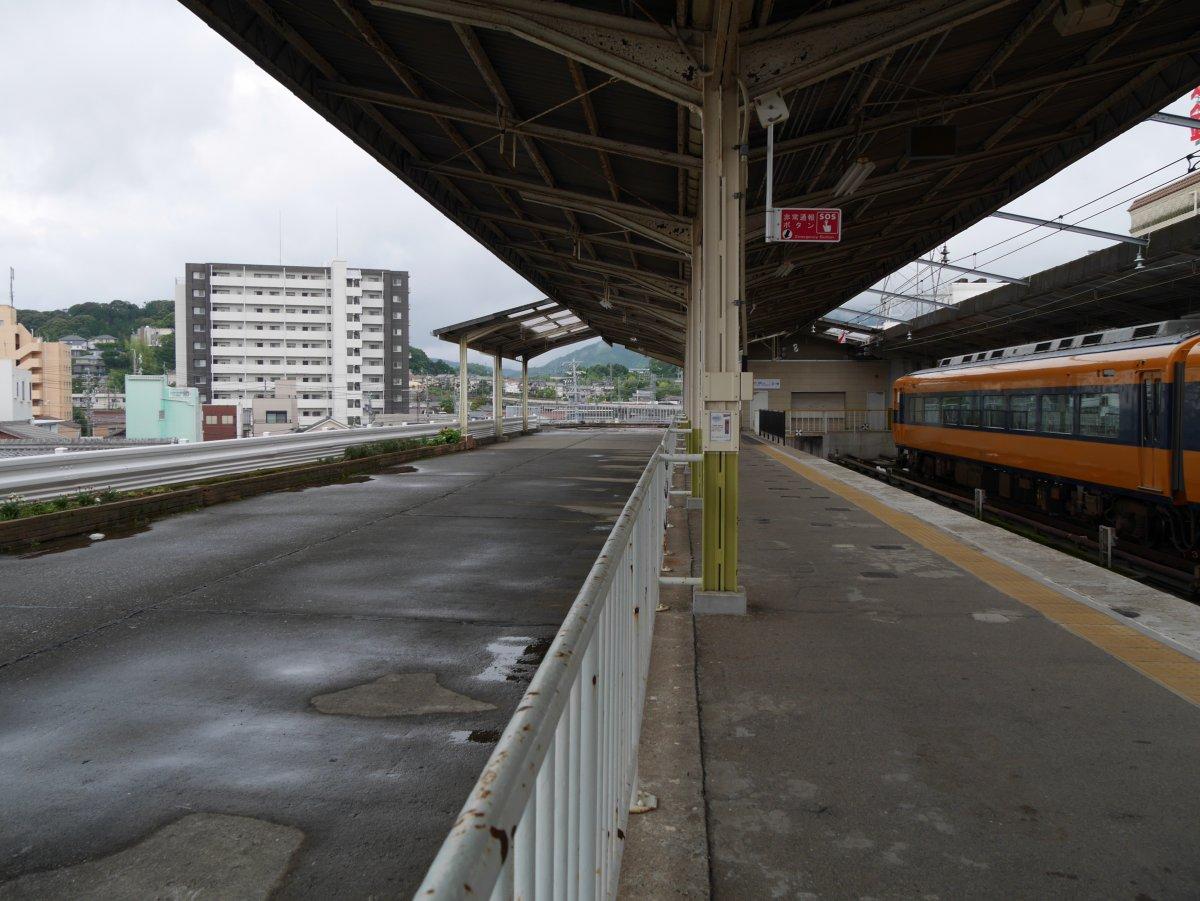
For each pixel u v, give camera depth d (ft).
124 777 11.61
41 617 19.61
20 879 9.21
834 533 29.09
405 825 10.38
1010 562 23.72
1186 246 51.96
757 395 137.69
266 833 10.18
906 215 45.44
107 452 39.47
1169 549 37.47
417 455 68.13
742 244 22.48
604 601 6.95
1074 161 36.27
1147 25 26.71
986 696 13.25
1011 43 25.57
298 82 26.66
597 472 56.80
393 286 310.65
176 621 19.33
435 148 35.96
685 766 10.84
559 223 46.19
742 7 18.43
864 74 26.30
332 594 21.95
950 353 120.06
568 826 5.10
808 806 9.77
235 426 193.57
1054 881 8.23
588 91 24.07
